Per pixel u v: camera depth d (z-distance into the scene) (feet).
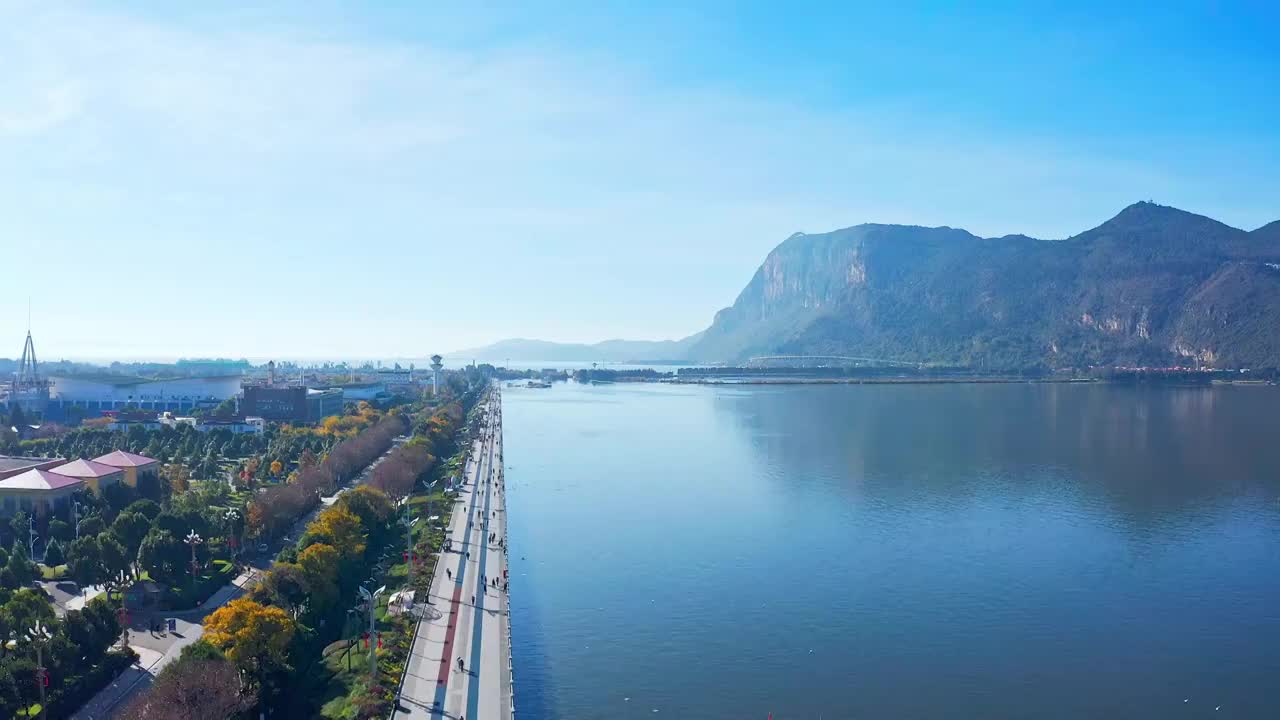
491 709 549.13
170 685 497.87
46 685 541.75
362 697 561.02
